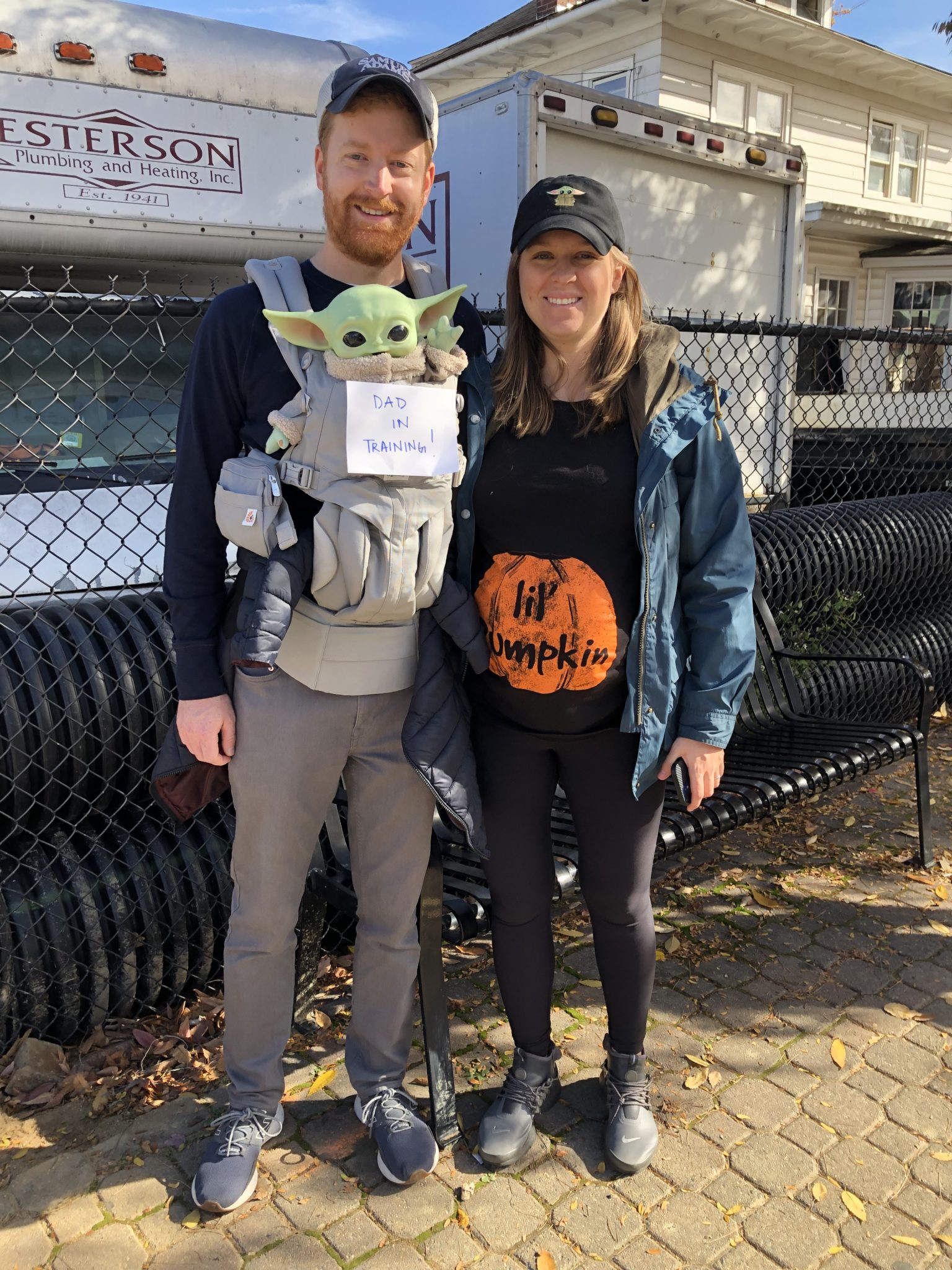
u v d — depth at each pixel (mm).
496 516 1826
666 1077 2367
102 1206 1982
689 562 1919
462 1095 2299
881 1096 2307
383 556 1642
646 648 1816
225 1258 1861
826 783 3039
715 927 3051
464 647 1834
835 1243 1902
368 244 1682
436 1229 1926
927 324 13969
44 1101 2279
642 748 1843
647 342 1813
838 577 4363
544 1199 2000
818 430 7676
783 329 3996
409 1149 2012
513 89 4730
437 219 5352
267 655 1555
